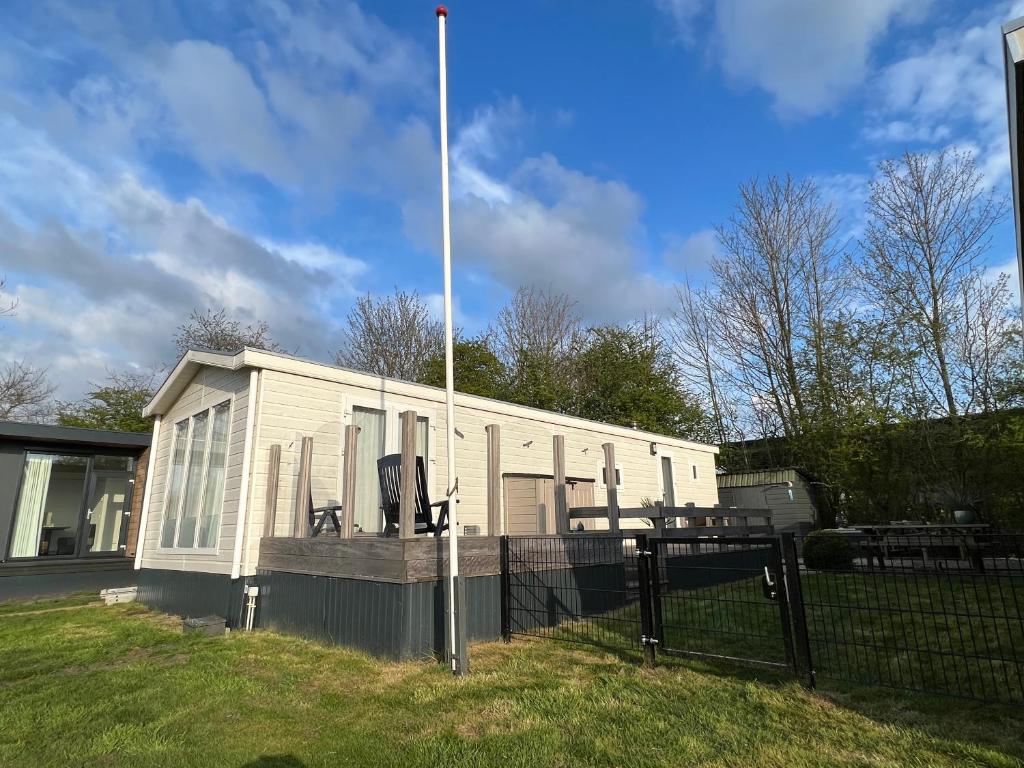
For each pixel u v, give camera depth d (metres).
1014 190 3.59
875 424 15.64
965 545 4.08
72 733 3.35
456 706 3.65
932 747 2.87
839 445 16.53
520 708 3.55
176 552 8.26
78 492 11.85
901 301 16.55
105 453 12.25
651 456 13.71
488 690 3.93
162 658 5.18
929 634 5.27
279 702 3.84
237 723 3.47
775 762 2.73
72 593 10.48
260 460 6.96
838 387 17.70
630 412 23.06
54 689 4.24
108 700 3.94
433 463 8.89
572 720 3.33
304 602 5.94
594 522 11.37
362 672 4.48
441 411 9.21
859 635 5.38
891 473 15.48
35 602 9.57
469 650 5.09
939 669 4.22
